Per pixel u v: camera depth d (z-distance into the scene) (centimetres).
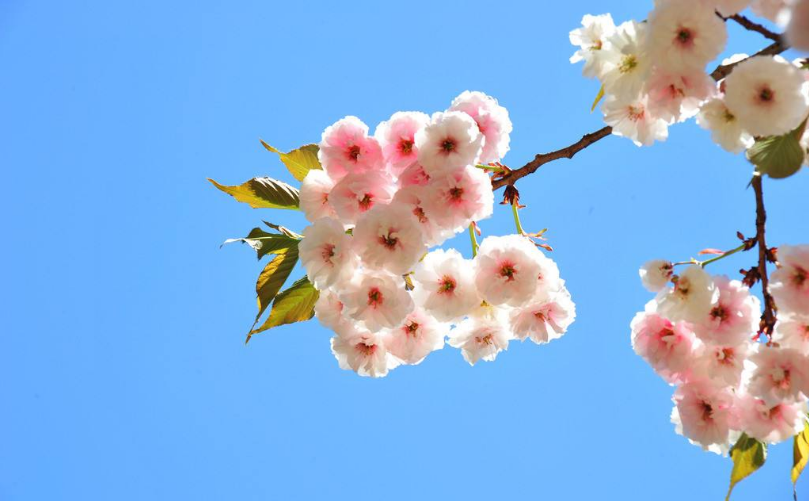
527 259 196
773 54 189
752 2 190
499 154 203
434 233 198
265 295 201
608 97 194
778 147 188
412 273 200
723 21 188
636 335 194
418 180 198
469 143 197
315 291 203
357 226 196
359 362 201
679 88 190
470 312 200
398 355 201
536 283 196
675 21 188
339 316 200
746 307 190
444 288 197
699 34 188
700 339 191
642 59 190
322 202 201
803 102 186
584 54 194
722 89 190
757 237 190
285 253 202
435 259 197
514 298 196
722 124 190
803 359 188
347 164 199
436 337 201
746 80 187
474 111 203
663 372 194
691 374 193
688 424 193
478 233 202
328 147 200
